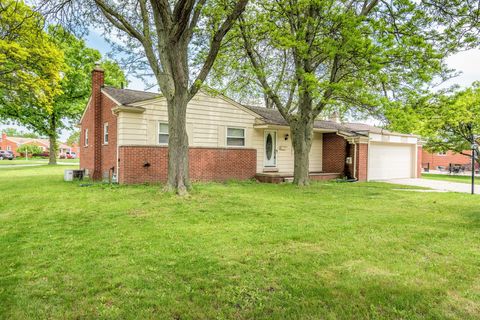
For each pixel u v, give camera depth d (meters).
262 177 13.92
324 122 18.48
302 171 12.35
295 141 12.49
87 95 25.73
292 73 12.84
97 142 14.16
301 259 3.84
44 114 24.86
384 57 9.45
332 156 16.92
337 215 6.54
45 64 14.82
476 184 14.75
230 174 13.49
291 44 9.70
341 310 2.68
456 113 10.54
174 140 8.68
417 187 12.82
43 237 4.73
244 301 2.81
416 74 10.03
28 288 3.01
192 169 12.52
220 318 2.55
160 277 3.28
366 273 3.43
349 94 11.02
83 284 3.10
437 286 3.13
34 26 11.01
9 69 14.33
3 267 3.54
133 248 4.21
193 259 3.80
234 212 6.67
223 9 9.34
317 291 3.00
